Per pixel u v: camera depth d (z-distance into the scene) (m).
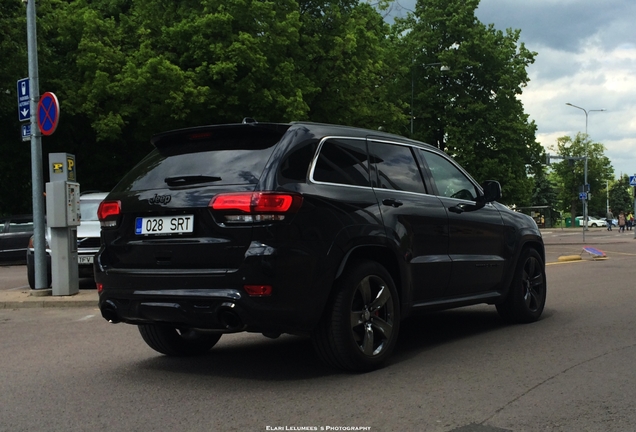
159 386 4.86
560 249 25.98
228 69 20.75
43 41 23.41
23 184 27.84
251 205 4.53
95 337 7.11
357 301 5.10
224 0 21.48
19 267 20.06
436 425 3.79
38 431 3.86
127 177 5.40
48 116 10.93
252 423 3.90
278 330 4.62
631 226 69.75
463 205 6.54
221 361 5.72
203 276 4.62
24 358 6.07
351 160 5.40
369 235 5.16
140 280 4.90
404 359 5.61
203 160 5.03
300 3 25.00
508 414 3.98
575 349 5.86
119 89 21.55
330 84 24.28
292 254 4.60
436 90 38.38
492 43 38.19
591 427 3.73
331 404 4.26
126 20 23.64
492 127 37.81
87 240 12.11
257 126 4.89
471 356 5.66
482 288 6.72
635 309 8.28
